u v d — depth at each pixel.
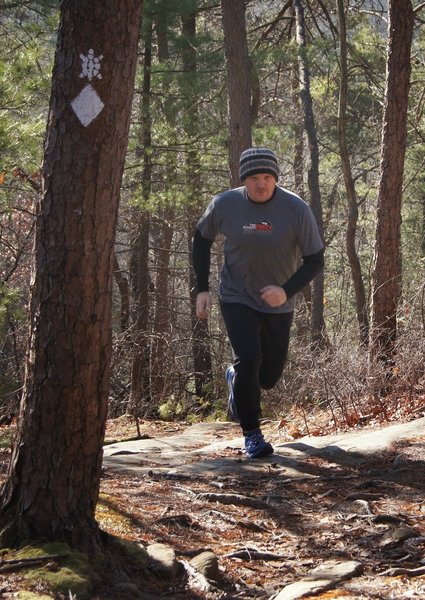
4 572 3.10
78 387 3.28
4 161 11.63
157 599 3.19
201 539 4.06
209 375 18.34
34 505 3.32
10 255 17.55
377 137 24.50
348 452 6.06
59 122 3.23
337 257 29.27
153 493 4.90
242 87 14.45
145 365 17.38
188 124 18.12
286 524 4.37
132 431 10.20
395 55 10.91
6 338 12.59
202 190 19.48
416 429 6.58
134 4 3.23
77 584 3.04
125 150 3.32
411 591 3.27
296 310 19.70
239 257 5.85
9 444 7.39
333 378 8.13
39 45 13.42
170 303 23.47
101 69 3.21
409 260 23.89
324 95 22.45
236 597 3.31
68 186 3.21
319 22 22.38
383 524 4.32
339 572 3.51
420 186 23.84
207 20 23.78
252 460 5.95
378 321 10.49
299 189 24.12
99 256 3.26
